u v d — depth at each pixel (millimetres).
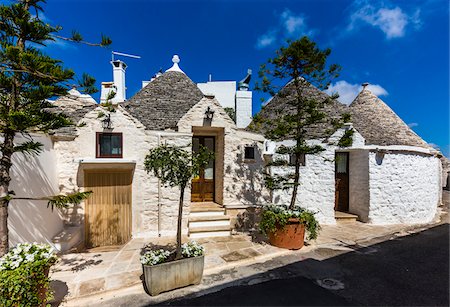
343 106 10500
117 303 3818
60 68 3084
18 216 4613
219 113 7684
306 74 5973
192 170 4203
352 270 5031
